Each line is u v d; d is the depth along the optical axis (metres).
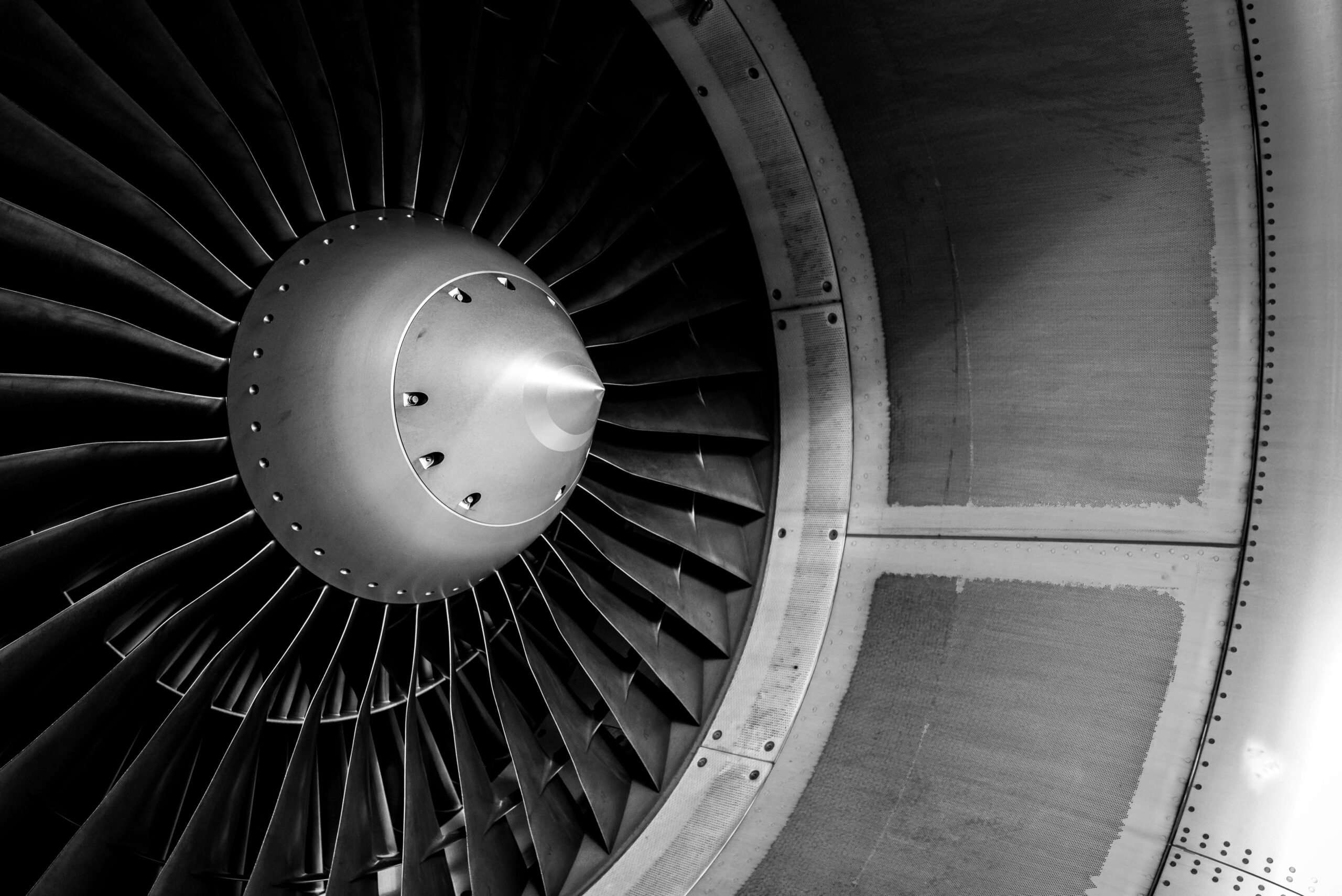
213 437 2.49
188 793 2.62
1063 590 3.39
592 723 3.41
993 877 3.31
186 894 2.41
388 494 2.62
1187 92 2.94
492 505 2.76
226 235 2.51
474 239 2.92
